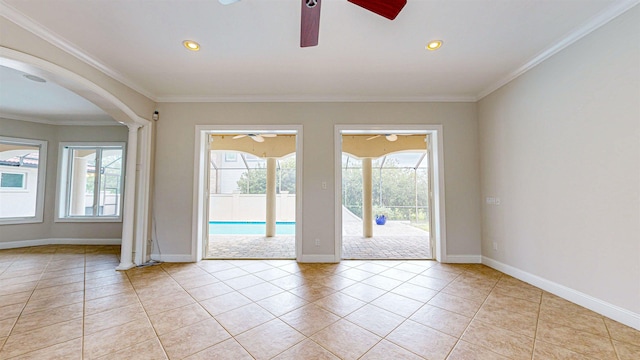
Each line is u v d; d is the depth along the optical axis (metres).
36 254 4.25
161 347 1.74
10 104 4.23
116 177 5.32
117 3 2.02
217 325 2.03
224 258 3.98
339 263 3.74
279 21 2.24
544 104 2.73
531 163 2.89
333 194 3.83
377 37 2.46
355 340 1.83
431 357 1.65
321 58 2.84
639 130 1.95
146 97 3.70
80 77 2.70
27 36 2.24
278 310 2.28
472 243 3.77
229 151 6.67
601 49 2.19
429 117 3.87
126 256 3.46
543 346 1.77
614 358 1.64
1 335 1.87
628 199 2.02
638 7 1.95
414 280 3.04
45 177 5.02
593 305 2.26
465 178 3.81
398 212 8.62
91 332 1.92
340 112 3.89
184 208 3.80
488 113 3.60
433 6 2.06
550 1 2.01
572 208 2.44
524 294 2.63
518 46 2.61
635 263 1.98
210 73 3.17
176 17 2.19
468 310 2.29
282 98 3.87
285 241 5.55
